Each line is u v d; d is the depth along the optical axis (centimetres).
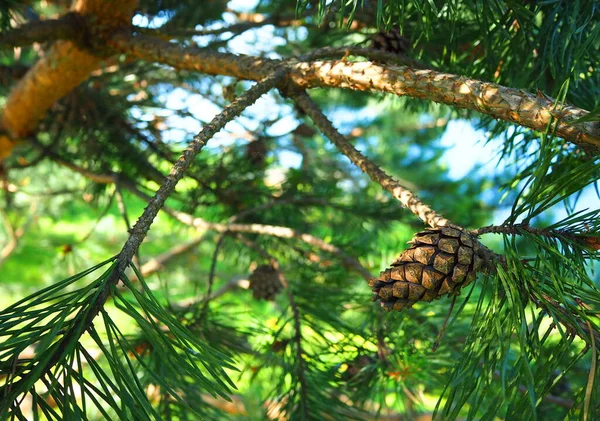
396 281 34
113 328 31
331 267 73
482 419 31
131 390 30
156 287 118
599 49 50
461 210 145
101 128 86
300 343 56
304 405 53
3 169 99
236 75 50
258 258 86
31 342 29
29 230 166
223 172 88
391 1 39
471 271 33
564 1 46
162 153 88
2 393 28
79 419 29
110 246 160
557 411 59
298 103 45
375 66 41
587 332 31
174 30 62
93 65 64
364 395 54
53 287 31
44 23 56
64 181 129
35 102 73
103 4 56
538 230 35
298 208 90
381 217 90
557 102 33
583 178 34
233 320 59
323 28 72
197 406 54
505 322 32
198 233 111
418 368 52
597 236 34
